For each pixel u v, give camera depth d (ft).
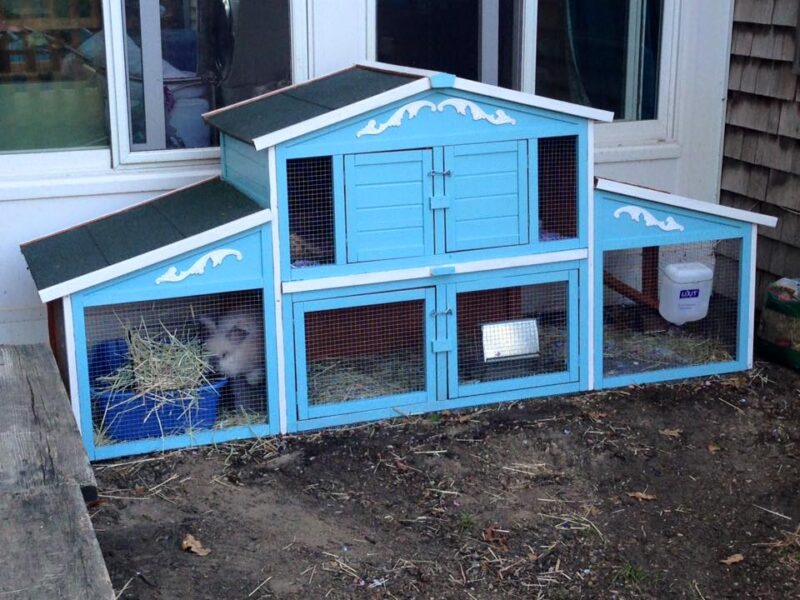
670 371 14.52
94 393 12.23
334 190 12.35
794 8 15.58
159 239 12.30
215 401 12.67
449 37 15.51
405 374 13.47
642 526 11.29
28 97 13.84
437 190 12.75
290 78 14.94
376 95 12.17
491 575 10.33
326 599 9.79
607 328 15.07
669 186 17.17
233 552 10.48
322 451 12.56
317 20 14.69
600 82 16.51
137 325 12.67
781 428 13.47
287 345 12.69
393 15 15.19
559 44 16.06
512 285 13.42
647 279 14.99
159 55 14.17
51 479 7.84
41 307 14.12
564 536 11.04
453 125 12.63
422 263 12.91
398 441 12.81
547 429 13.12
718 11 16.69
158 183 14.30
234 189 13.55
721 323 15.21
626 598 10.07
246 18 14.52
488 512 11.45
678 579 10.41
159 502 11.39
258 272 12.35
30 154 13.92
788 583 10.36
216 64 14.52
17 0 13.53
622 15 16.35
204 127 14.69
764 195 16.65
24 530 7.09
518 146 12.97
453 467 12.30
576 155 13.35
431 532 11.02
